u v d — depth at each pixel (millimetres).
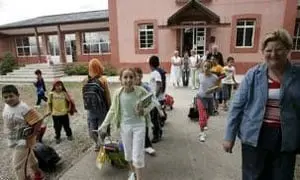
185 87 11211
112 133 4965
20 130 2939
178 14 14883
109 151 3730
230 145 2322
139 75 3781
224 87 6926
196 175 3523
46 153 3760
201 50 16188
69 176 3596
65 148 4766
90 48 21391
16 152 3014
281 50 1911
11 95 2834
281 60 1953
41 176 3395
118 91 3221
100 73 3986
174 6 15875
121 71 3164
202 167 3754
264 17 14836
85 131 5797
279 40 1910
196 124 5836
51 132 5820
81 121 6660
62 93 4969
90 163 3996
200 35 16062
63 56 22312
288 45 1923
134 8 16453
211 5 15398
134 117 3184
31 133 2990
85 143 5004
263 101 2066
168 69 16578
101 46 21031
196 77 10805
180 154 4215
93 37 21078
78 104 8727
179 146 4555
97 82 3904
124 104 3162
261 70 2113
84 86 3992
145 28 16625
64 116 5012
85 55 21438
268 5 14664
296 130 1995
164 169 3711
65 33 21844
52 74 17141
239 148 4418
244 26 15312
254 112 2113
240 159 4004
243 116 2242
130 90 3170
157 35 16422
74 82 14406
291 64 2043
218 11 15383
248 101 2178
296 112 1987
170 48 16375
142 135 3184
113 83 13242
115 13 16781
